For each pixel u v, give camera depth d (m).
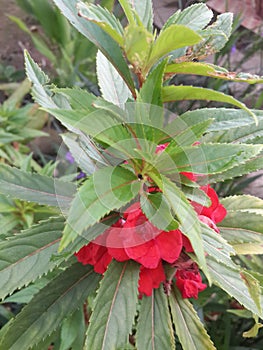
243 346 0.40
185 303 0.21
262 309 0.21
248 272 0.22
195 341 0.21
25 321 0.21
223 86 0.51
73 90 0.18
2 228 0.38
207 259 0.20
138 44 0.16
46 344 0.24
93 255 0.19
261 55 0.56
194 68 0.18
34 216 0.40
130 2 0.19
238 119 0.19
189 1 0.35
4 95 0.75
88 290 0.21
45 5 0.60
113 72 0.21
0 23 0.87
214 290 0.34
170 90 0.18
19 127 0.59
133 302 0.19
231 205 0.23
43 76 0.21
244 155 0.18
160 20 0.39
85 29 0.19
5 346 0.20
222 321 0.41
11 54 0.81
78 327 0.28
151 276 0.19
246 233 0.22
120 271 0.19
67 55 0.63
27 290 0.31
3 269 0.20
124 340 0.19
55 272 0.30
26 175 0.22
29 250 0.20
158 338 0.20
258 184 0.50
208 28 0.20
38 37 0.73
